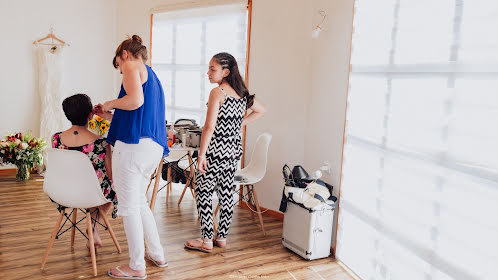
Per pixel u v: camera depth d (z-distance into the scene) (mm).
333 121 3646
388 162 2768
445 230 2215
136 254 2816
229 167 3295
